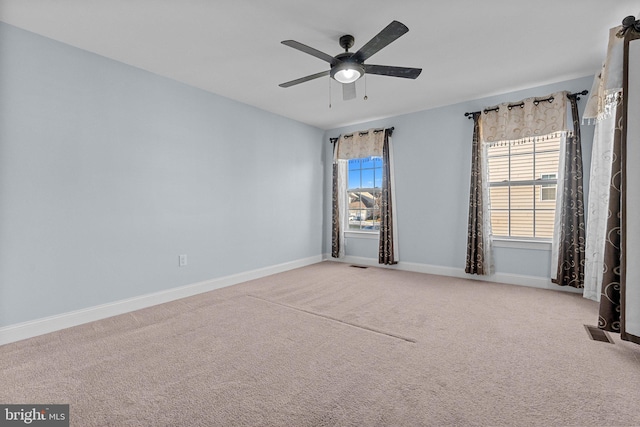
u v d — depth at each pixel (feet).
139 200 10.19
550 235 12.39
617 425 4.66
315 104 13.92
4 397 5.50
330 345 7.45
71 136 8.68
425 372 6.21
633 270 6.94
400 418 4.88
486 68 10.33
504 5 7.04
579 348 7.14
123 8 7.06
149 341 7.73
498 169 13.46
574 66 10.23
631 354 6.83
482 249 13.12
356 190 17.98
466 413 4.97
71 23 7.63
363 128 16.93
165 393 5.61
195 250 11.85
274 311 9.83
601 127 9.93
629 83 6.87
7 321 7.66
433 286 12.59
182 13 7.27
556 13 7.33
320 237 18.21
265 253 14.80
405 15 7.39
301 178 16.89
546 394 5.44
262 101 13.50
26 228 7.93
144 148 10.31
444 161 14.34
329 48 8.94
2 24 7.52
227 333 8.18
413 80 11.30
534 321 8.80
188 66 10.07
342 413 5.03
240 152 13.56
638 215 6.85
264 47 8.87
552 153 12.30
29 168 7.97
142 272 10.29
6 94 7.59
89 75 9.02
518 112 12.15
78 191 8.82
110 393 5.61
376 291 11.95
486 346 7.30
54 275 8.40
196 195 11.85
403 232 15.69
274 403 5.31
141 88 10.21
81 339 7.85
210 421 4.89
